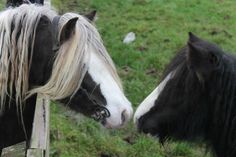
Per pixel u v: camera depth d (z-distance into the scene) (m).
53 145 6.69
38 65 3.83
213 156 5.31
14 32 3.80
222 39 11.27
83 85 3.80
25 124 4.17
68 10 12.41
